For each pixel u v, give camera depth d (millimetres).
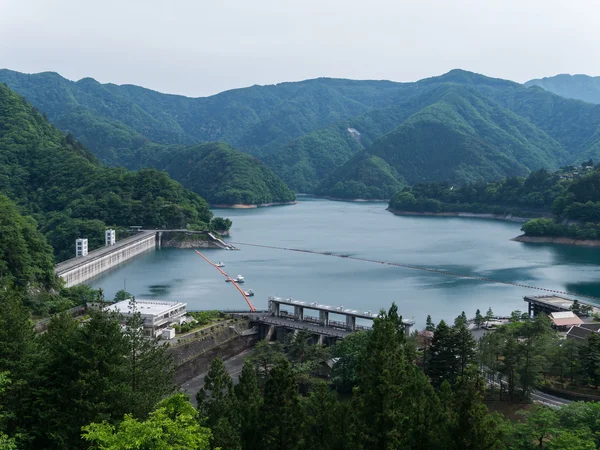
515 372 140125
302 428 93000
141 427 65562
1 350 90812
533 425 105812
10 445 65188
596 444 101250
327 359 165625
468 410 88688
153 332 187750
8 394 88625
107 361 92500
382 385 95062
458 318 193625
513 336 168625
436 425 92625
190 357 181250
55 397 90438
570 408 111625
